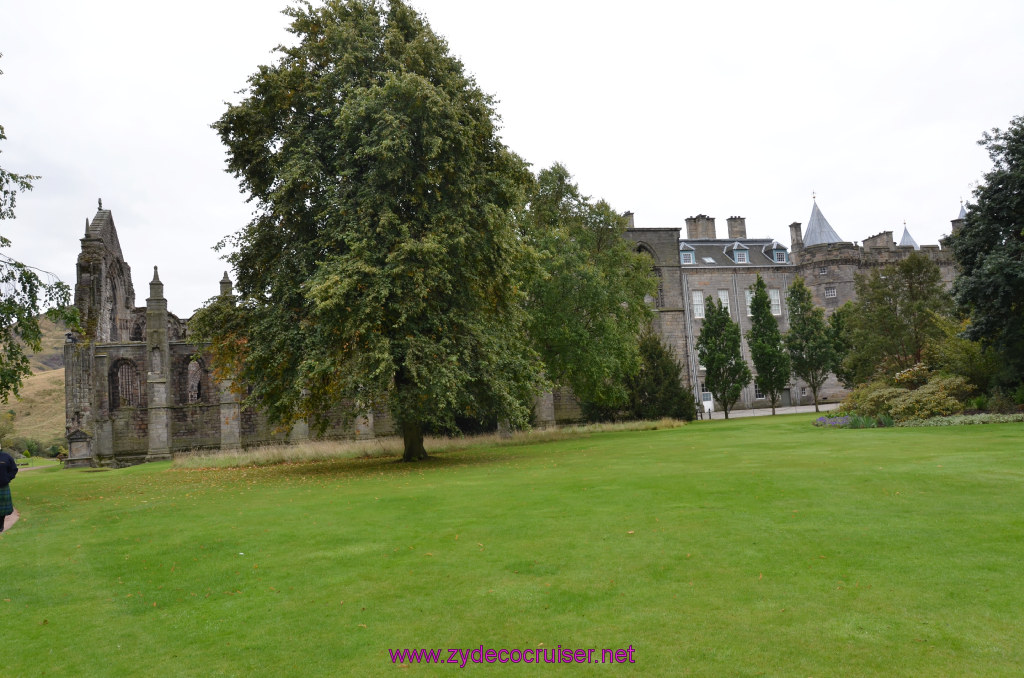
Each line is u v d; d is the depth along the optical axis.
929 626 5.84
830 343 51.09
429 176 21.69
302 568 8.67
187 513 13.56
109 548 10.45
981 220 29.69
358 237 20.61
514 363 23.80
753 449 20.42
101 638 6.52
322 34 23.86
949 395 29.03
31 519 13.95
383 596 7.37
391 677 5.33
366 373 20.14
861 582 7.06
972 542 8.28
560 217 39.12
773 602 6.61
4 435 72.12
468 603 7.01
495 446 31.50
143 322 66.00
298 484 18.58
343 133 21.25
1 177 19.77
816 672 5.08
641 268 41.28
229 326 24.44
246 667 5.64
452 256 21.75
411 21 24.00
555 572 7.95
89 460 47.81
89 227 55.19
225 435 46.47
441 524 10.90
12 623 7.04
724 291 66.00
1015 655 5.23
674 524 9.97
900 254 66.50
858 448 18.81
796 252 67.44
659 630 6.02
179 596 7.81
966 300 28.69
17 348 20.38
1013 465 13.74
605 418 45.97
